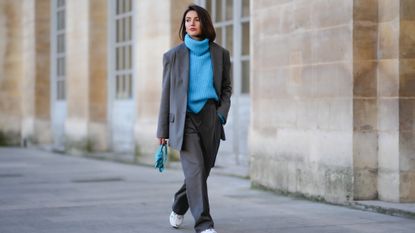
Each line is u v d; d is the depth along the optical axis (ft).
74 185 38.40
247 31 41.42
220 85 23.12
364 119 29.22
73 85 60.64
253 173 35.73
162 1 47.32
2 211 29.14
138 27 50.65
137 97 50.70
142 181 40.14
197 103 22.82
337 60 29.78
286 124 33.09
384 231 24.16
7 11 73.56
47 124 69.00
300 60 32.04
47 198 33.09
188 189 22.53
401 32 28.40
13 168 48.80
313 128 31.27
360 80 29.12
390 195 28.94
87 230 24.73
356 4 28.96
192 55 23.07
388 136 28.94
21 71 74.23
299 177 32.24
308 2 31.50
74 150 60.39
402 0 28.40
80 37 59.06
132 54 54.24
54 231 24.61
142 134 49.73
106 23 57.77
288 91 32.91
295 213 28.09
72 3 60.49
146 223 26.05
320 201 30.91
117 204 30.99
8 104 74.02
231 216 27.45
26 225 25.84
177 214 24.70
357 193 29.27
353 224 25.54
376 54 29.27
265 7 34.60
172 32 46.73
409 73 28.58
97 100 58.13
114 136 57.52
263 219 26.73
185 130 22.70
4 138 74.02
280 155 33.55
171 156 47.06
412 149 28.66
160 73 47.67
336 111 29.91
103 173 44.78
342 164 29.63
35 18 68.18
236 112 42.50
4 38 73.72
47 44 68.54
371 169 29.37
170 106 22.99
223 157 43.80
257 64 35.37
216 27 44.37
